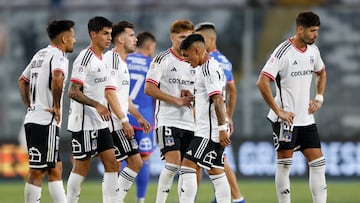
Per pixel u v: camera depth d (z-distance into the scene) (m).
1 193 46.91
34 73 28.12
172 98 31.62
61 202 28.55
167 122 31.98
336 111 62.09
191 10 65.44
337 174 56.44
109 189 30.23
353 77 64.19
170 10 65.25
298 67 29.98
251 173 56.34
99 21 29.67
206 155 28.12
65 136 58.53
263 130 61.25
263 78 29.92
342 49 65.31
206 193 45.91
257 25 62.44
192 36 28.22
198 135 28.28
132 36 33.59
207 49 34.81
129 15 65.38
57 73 27.47
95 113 30.08
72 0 71.44
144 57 36.69
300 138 30.59
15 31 64.06
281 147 30.39
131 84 36.34
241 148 56.41
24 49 63.75
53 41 28.48
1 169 56.56
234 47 61.97
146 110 36.38
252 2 70.38
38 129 27.84
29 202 28.22
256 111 61.31
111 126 32.25
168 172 31.84
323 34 65.69
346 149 56.47
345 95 62.78
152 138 36.16
